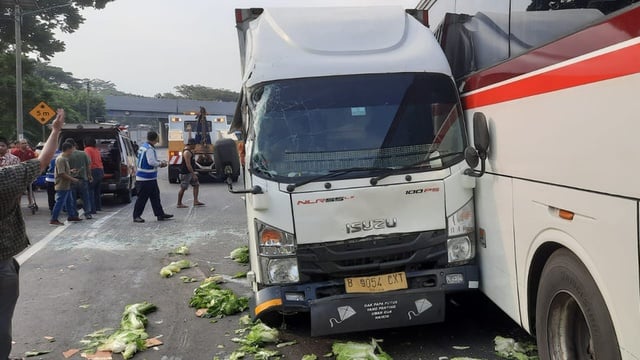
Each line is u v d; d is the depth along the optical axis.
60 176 11.62
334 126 4.50
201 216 12.49
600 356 2.88
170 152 21.72
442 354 4.34
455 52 5.20
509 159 3.81
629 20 2.50
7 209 3.70
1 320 3.80
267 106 4.56
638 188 2.47
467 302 5.36
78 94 87.69
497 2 4.13
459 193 4.40
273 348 4.60
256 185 4.34
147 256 8.48
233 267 7.69
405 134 4.49
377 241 4.30
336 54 4.73
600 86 2.73
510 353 4.23
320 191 4.26
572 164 3.00
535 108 3.41
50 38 35.06
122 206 15.21
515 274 3.82
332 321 4.16
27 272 7.61
